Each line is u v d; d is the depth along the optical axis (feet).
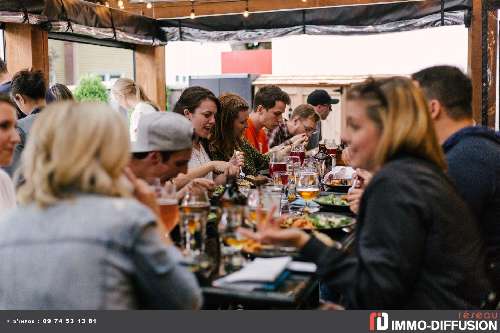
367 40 33.45
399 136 5.38
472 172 7.03
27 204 4.68
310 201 10.87
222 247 7.17
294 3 21.84
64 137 4.50
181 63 40.55
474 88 19.35
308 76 32.35
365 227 5.29
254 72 38.42
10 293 4.46
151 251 4.49
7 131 7.12
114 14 20.08
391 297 5.01
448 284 5.24
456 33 31.45
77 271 4.31
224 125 13.19
